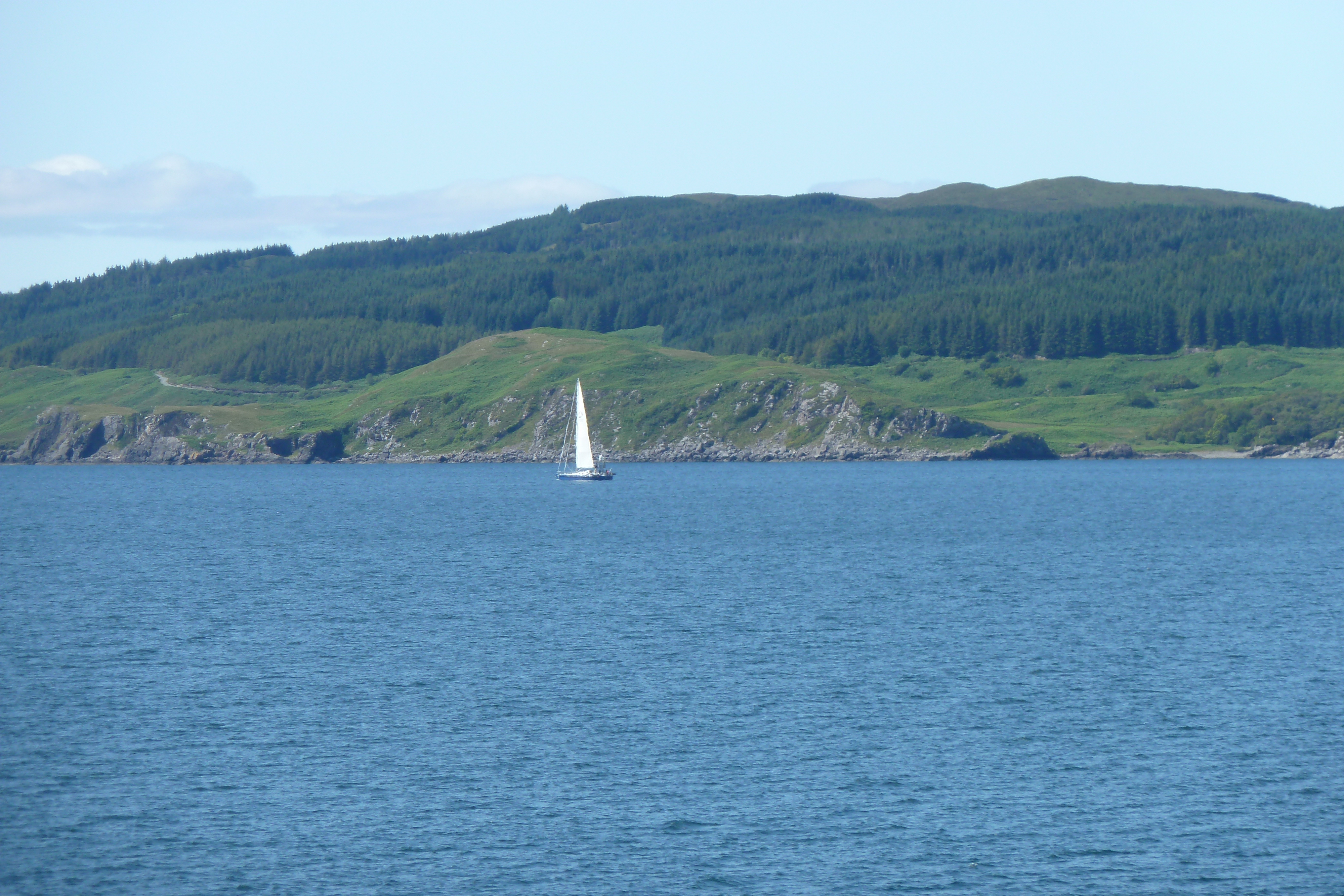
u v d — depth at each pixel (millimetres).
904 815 160125
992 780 172875
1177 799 165250
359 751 186375
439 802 164750
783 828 155750
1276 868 144500
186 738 193750
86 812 161625
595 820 158500
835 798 166000
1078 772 175875
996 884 140750
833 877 142250
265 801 165500
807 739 191625
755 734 194250
